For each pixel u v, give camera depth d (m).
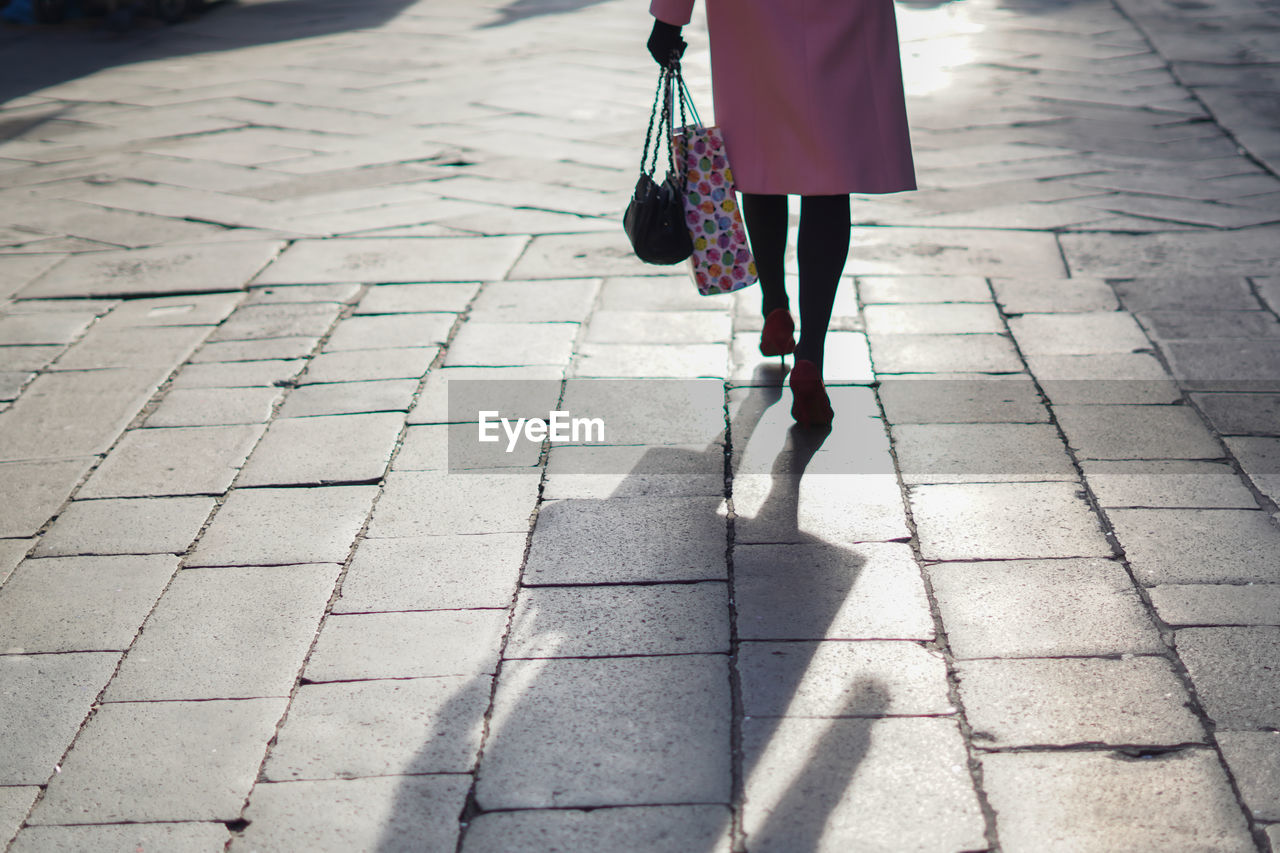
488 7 11.81
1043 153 6.07
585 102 7.51
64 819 1.95
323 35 10.66
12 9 11.66
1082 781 1.93
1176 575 2.49
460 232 5.07
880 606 2.42
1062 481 2.89
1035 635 2.31
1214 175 5.58
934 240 4.79
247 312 4.28
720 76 3.11
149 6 11.52
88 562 2.72
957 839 1.82
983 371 3.54
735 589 2.50
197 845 1.88
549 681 2.23
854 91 2.98
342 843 1.87
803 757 2.01
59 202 5.86
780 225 3.32
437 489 2.97
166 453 3.24
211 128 7.30
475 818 1.91
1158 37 9.15
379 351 3.86
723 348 3.76
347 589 2.57
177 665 2.34
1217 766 1.95
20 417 3.51
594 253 4.71
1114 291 4.16
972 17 10.37
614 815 1.90
